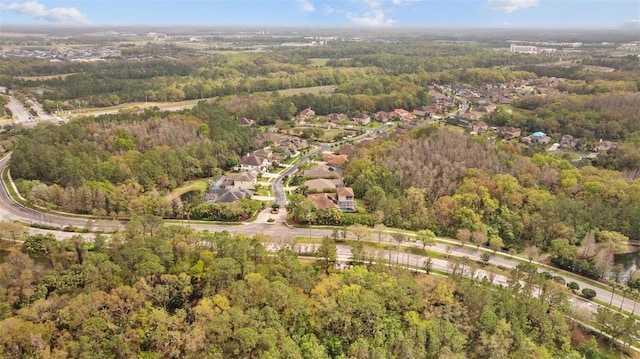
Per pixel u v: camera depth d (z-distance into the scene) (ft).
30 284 338.34
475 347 307.17
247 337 271.69
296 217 520.01
